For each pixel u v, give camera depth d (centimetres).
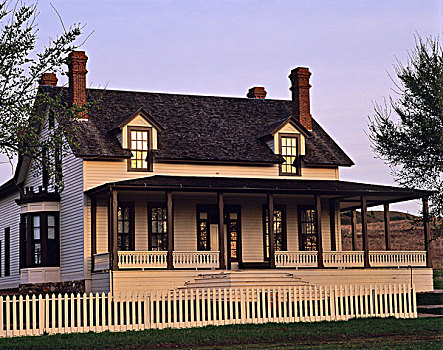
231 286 3002
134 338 2014
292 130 3806
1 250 4378
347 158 3897
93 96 3791
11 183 4094
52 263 3550
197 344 1939
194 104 4012
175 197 3591
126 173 3456
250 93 4434
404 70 3000
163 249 3544
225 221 3678
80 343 1925
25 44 2309
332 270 3391
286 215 3800
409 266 3588
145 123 3531
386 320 2417
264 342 1986
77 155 3322
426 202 3069
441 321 2370
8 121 2255
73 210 3453
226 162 3622
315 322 2369
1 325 2105
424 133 2866
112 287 3059
